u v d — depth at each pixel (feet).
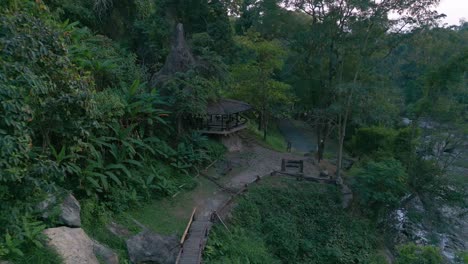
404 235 88.02
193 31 113.50
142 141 69.51
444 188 90.17
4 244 33.35
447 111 86.53
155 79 84.89
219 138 95.91
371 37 85.61
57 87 38.06
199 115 83.30
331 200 84.12
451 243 91.50
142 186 63.46
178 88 79.15
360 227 79.92
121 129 65.21
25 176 32.94
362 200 85.61
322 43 95.20
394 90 103.86
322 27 89.92
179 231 58.03
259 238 68.18
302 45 98.94
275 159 103.24
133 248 51.06
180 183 74.18
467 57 80.74
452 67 82.17
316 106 110.93
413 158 91.45
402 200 91.76
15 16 32.89
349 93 89.20
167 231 57.16
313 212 80.53
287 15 99.60
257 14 113.19
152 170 69.26
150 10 117.08
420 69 122.21
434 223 90.02
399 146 96.12
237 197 75.25
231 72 111.14
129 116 68.64
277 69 126.93
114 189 57.93
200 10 111.14
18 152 30.14
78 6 93.81
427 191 91.09
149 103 70.64
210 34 110.32
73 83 38.68
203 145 86.48
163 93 81.10
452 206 90.94
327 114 98.63
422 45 89.35
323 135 110.42
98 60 70.18
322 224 78.74
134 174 64.39
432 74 85.46
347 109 88.69
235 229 66.39
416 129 92.12
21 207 35.37
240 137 113.70
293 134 159.63
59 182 49.39
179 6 109.19
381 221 88.07
